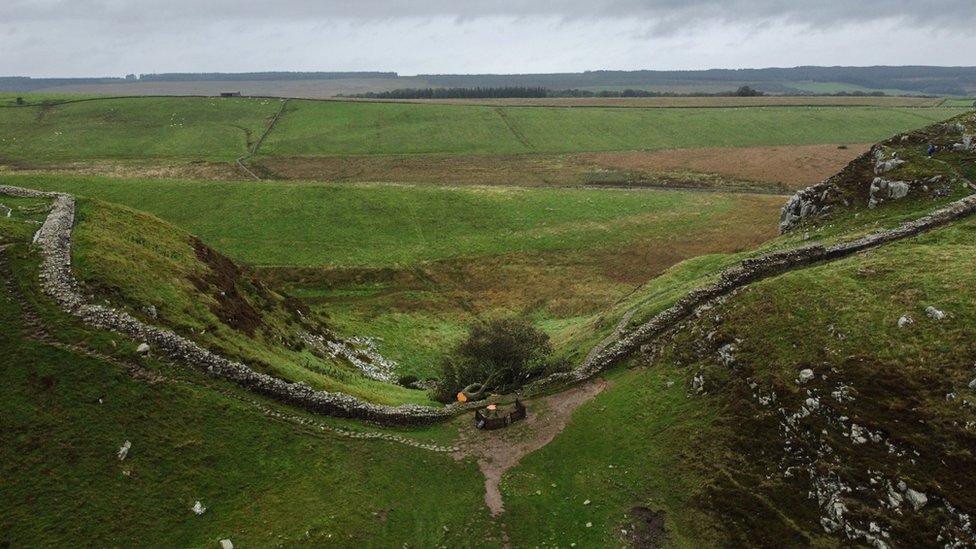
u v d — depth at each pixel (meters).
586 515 28.83
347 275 75.31
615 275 78.75
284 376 35.47
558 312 68.56
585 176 133.75
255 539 25.97
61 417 27.67
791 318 34.31
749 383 32.03
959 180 47.66
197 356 32.81
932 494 23.83
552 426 35.78
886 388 27.92
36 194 45.88
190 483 27.50
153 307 34.94
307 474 29.97
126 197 93.00
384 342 58.53
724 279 42.62
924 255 37.19
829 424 27.86
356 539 27.05
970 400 25.73
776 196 113.50
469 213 98.31
